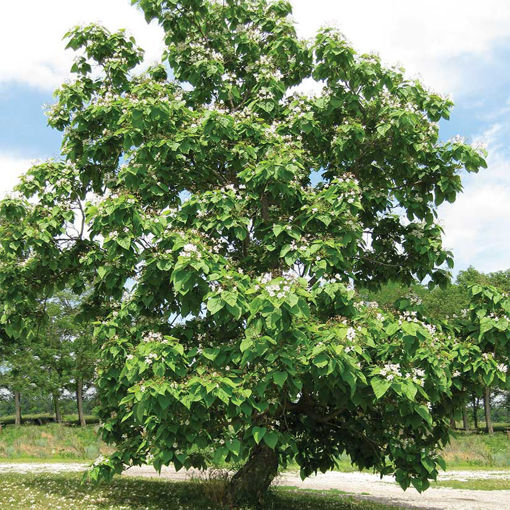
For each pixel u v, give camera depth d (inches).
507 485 761.6
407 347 339.3
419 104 444.1
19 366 1766.7
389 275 489.4
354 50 394.0
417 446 397.4
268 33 488.1
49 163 473.7
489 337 377.4
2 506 380.2
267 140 390.0
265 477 451.8
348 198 366.3
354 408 404.2
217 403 338.6
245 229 370.3
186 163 427.2
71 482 539.8
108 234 357.1
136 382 335.6
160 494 474.9
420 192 457.1
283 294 283.9
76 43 474.9
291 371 301.4
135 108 371.9
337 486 728.3
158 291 374.9
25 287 481.1
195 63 432.5
